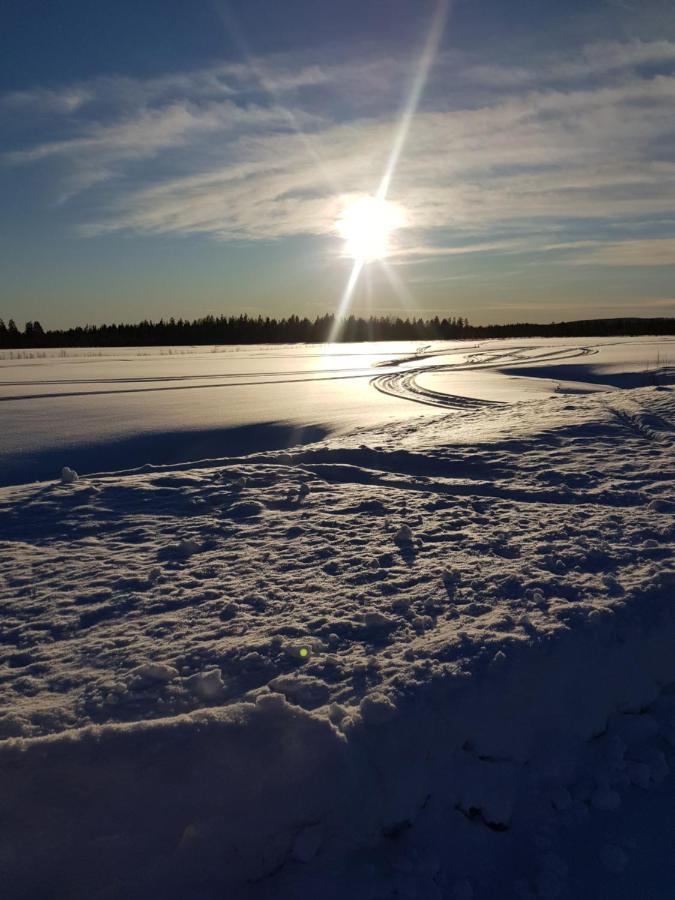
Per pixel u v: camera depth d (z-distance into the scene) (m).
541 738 2.70
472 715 2.55
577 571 3.94
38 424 17.80
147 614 3.53
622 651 3.08
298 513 5.72
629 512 5.43
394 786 2.30
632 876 2.22
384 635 3.14
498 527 5.07
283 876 2.06
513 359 46.31
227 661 2.93
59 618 3.51
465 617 3.30
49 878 1.87
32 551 4.73
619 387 28.23
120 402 22.97
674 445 8.45
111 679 2.80
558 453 8.20
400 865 2.15
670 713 3.04
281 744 2.14
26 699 2.65
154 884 1.94
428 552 4.46
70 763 2.02
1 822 1.89
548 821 2.44
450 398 23.58
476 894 2.18
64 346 123.62
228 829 2.03
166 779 2.03
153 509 5.90
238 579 4.05
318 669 2.79
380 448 8.91
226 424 17.80
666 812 2.48
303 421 18.38
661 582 3.62
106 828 1.94
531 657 2.84
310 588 3.85
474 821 2.40
